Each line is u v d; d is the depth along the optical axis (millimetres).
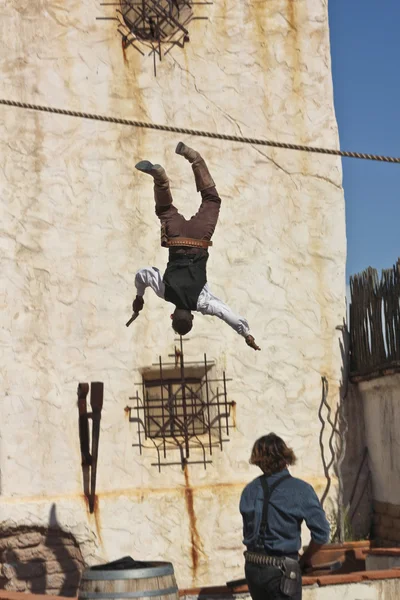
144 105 10906
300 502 5875
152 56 11000
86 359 10445
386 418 10594
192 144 11008
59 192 10594
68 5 10828
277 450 6043
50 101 10656
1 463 10078
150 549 10219
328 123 11375
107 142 10781
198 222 6477
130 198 10781
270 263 11047
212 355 10758
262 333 10914
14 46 10641
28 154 10555
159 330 10672
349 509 11039
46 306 10414
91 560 10070
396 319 10148
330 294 11195
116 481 10328
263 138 11172
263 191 11125
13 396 10195
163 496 10344
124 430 10445
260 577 5840
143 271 6836
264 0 11352
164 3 11078
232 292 10883
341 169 11383
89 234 10617
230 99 11141
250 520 5961
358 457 11180
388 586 7445
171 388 10719
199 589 7191
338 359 11164
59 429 10273
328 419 11016
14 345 10266
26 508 9984
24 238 10438
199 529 10375
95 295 10555
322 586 7289
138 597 6625
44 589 10055
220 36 11203
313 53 11414
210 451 10586
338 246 11281
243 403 10773
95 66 10828
